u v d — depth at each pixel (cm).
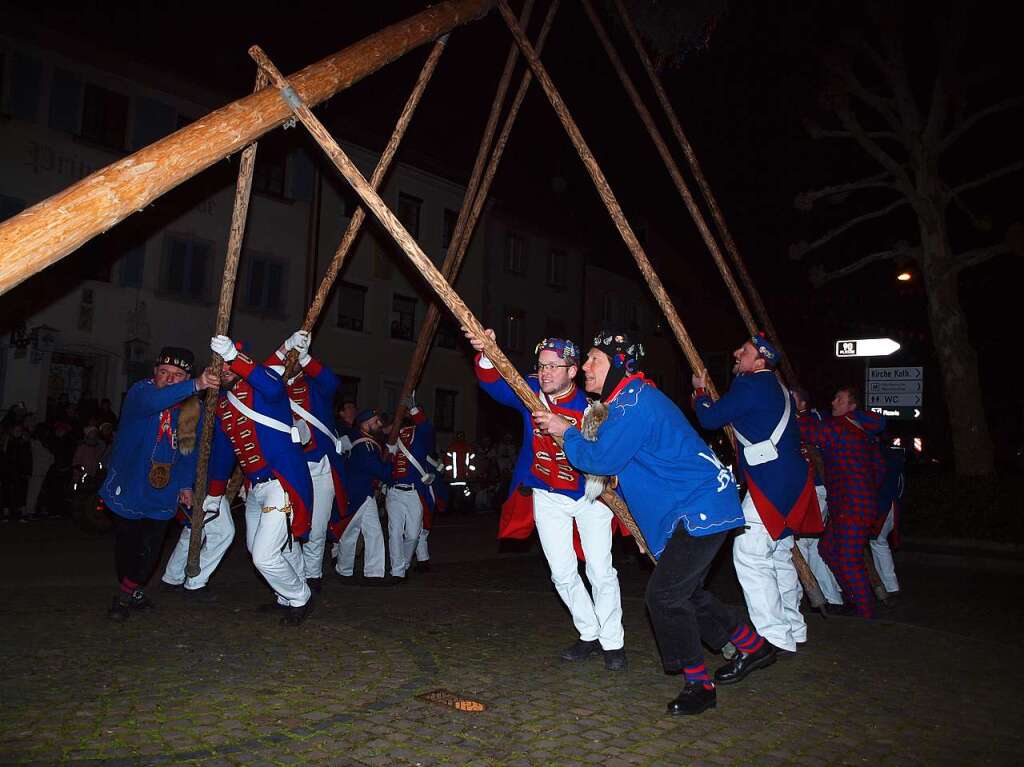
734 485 441
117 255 1989
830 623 661
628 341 444
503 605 707
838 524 702
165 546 1044
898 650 573
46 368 1848
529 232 3244
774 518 512
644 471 439
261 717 402
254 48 429
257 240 2300
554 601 731
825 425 712
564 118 604
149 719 395
